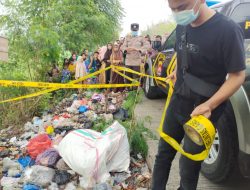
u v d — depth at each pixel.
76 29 15.05
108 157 3.73
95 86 4.60
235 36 2.04
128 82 9.12
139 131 4.73
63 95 9.35
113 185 3.61
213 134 2.07
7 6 10.52
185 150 2.35
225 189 3.41
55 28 12.97
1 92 7.02
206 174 3.52
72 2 15.35
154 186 2.64
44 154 4.02
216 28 2.08
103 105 7.52
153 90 7.59
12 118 6.89
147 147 4.36
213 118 2.28
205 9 2.11
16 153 4.71
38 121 6.58
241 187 3.44
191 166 2.36
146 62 8.12
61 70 10.45
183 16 2.07
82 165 3.57
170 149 2.57
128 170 3.90
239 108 2.89
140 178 3.72
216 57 2.13
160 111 6.61
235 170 3.20
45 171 3.68
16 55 9.11
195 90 2.24
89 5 17.47
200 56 2.17
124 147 3.92
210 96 2.22
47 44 9.02
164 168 2.62
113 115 6.34
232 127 3.08
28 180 3.62
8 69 8.59
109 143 3.72
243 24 3.81
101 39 18.56
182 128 2.53
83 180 3.56
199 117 2.06
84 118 6.44
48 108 7.81
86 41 16.16
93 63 10.88
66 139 3.96
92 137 3.95
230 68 2.07
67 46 14.21
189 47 2.23
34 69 9.17
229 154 3.12
